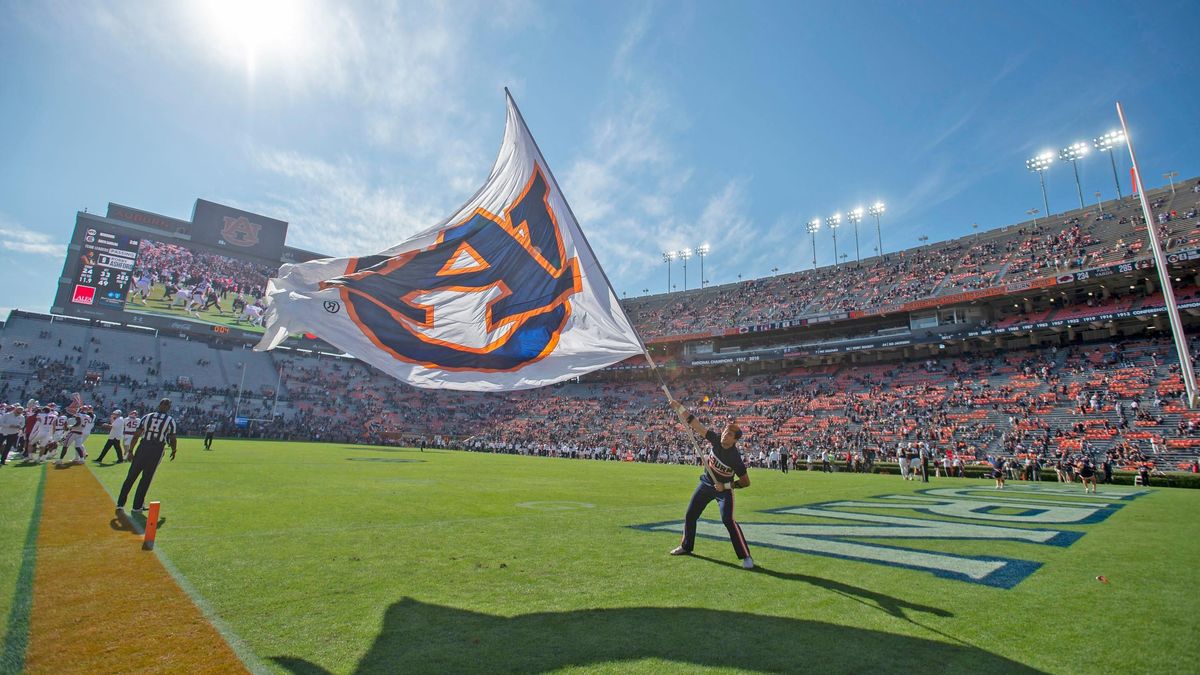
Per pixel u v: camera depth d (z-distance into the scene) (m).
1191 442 31.00
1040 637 3.99
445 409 72.38
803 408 50.44
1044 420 37.53
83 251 59.69
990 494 18.42
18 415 16.53
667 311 74.31
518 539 7.65
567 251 6.95
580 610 4.53
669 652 3.67
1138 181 12.07
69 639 3.67
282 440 56.25
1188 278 39.28
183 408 57.88
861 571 5.94
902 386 47.84
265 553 6.35
